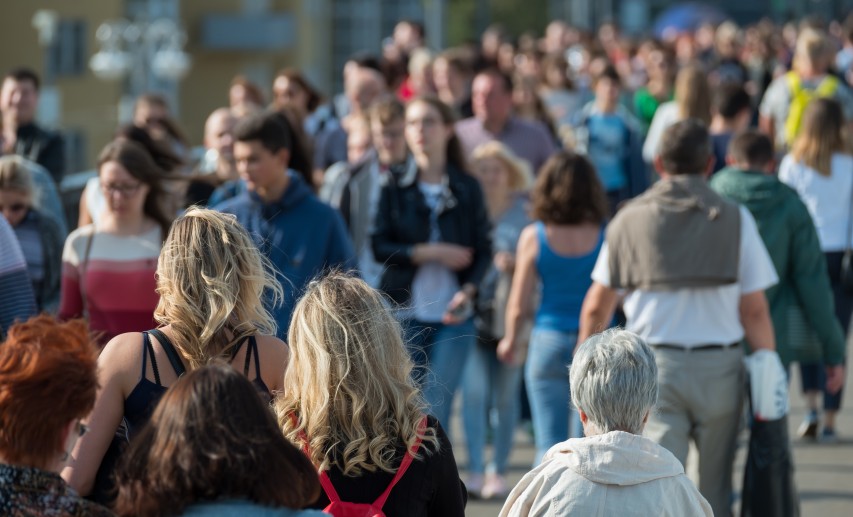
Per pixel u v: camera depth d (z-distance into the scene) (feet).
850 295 78.84
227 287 37.35
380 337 35.63
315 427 34.99
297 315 36.04
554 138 121.60
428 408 37.58
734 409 54.13
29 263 65.00
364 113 81.41
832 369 64.18
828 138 77.92
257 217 60.08
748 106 95.86
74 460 36.19
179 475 27.94
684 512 35.78
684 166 53.88
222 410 28.32
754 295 54.34
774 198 63.52
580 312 63.93
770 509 54.13
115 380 36.99
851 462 77.25
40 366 29.37
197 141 296.51
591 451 35.78
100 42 268.62
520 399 84.99
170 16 306.76
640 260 53.42
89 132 200.23
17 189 64.34
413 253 68.69
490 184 75.72
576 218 63.16
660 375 53.67
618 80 115.75
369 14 375.86
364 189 75.92
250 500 28.40
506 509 37.58
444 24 345.92
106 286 57.06
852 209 78.18
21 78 92.89
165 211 58.70
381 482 35.14
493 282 71.36
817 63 108.88
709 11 345.10
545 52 181.06
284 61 337.52
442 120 69.62
